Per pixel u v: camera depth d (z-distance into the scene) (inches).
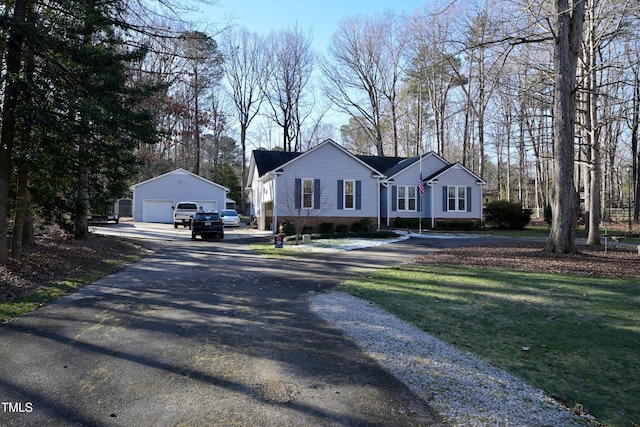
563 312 242.4
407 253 561.3
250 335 199.2
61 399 130.7
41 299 268.5
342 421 117.9
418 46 1186.0
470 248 599.5
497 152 1624.0
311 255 550.3
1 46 322.3
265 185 1043.3
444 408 126.6
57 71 335.6
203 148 2214.6
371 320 227.8
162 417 119.4
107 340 189.8
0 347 179.2
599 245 639.1
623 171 2148.1
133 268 426.6
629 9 557.9
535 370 158.1
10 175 357.4
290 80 1788.9
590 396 136.8
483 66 959.0
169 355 170.9
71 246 502.3
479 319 229.8
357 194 961.5
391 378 149.0
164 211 1440.7
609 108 922.7
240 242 759.7
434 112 1448.1
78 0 316.8
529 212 1112.8
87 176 426.6
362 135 2057.1
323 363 163.3
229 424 115.5
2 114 331.0
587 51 685.9
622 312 241.0
